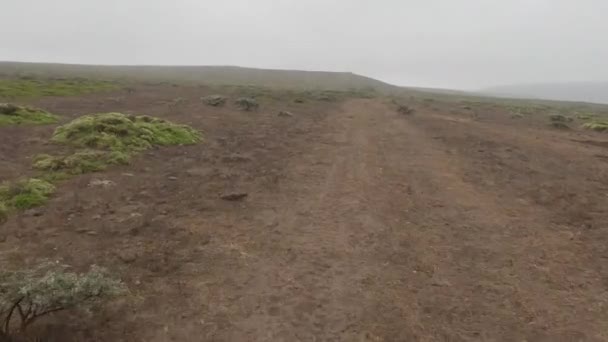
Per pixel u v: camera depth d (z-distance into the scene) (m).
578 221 12.21
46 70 118.94
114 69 164.62
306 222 11.37
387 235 10.72
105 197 12.34
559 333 7.07
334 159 19.14
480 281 8.66
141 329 6.62
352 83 157.62
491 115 47.69
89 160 15.70
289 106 44.72
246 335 6.67
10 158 15.84
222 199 12.84
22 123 22.98
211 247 9.55
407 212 12.55
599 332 7.13
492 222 11.97
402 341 6.71
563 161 21.06
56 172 14.26
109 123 20.31
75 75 99.38
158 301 7.38
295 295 7.84
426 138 26.55
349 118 36.31
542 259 9.72
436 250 10.03
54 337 6.20
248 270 8.64
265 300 7.63
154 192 13.16
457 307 7.70
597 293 8.33
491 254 9.91
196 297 7.58
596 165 20.34
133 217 10.94
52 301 5.90
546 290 8.38
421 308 7.63
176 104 38.97
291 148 21.31
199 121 28.86
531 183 16.34
